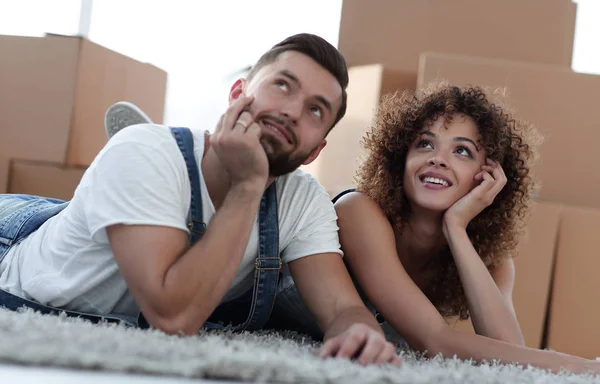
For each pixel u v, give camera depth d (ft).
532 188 6.31
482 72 7.50
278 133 4.41
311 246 4.83
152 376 2.88
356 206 5.55
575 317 7.09
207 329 4.75
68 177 8.31
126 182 4.09
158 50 11.31
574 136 7.59
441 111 5.70
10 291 4.74
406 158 5.77
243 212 4.15
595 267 7.10
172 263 3.98
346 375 3.13
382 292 5.16
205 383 2.89
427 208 5.65
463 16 8.77
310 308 4.77
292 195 4.91
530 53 8.76
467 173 5.64
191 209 4.38
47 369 2.77
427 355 4.85
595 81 7.59
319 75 4.48
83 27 10.59
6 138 8.56
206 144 4.54
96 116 8.88
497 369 4.01
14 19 10.61
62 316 4.09
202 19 11.41
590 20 10.60
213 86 11.50
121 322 4.27
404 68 8.66
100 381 2.66
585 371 4.40
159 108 10.25
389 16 8.80
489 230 6.07
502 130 5.85
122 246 4.02
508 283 6.17
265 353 3.31
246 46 11.40
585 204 7.57
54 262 4.61
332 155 8.59
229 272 4.09
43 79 8.50
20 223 5.11
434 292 6.25
